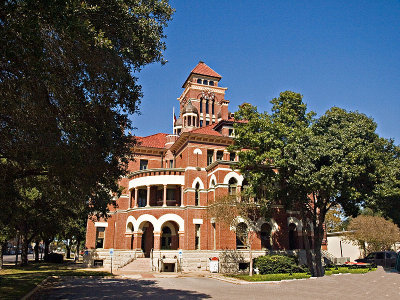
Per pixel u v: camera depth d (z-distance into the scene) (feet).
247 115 102.32
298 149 88.12
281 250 121.80
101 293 61.62
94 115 48.57
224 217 99.91
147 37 50.26
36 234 149.18
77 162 44.55
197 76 220.23
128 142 60.75
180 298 56.39
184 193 131.64
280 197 102.37
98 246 141.08
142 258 126.11
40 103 42.32
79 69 44.98
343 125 91.97
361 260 139.13
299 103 101.91
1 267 113.39
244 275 97.19
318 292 63.87
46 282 78.48
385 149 105.70
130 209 136.36
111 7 44.32
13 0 33.99
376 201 90.43
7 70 40.01
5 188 50.70
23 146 44.21
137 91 54.13
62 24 35.27
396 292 61.31
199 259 119.34
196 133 134.62
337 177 85.20
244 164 101.91
